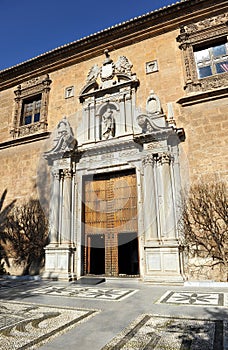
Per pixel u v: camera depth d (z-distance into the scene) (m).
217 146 9.34
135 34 12.29
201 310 4.95
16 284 8.92
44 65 14.41
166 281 8.12
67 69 13.81
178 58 11.23
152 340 3.50
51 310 5.20
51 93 13.81
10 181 13.14
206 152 9.42
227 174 8.90
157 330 3.88
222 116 9.58
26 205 12.02
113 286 8.16
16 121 14.36
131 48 12.37
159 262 8.55
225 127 9.42
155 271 8.53
